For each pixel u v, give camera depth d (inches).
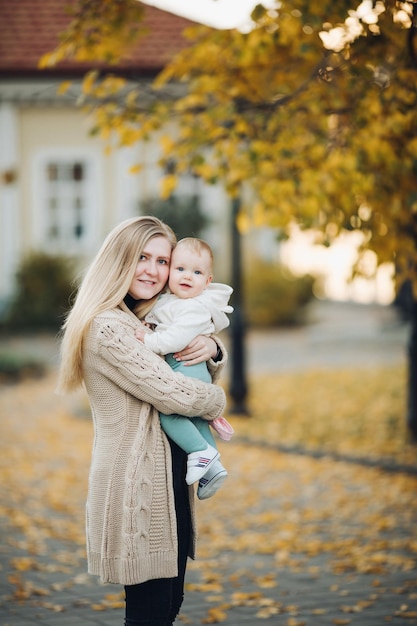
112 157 962.7
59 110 957.8
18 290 931.3
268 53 311.6
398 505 340.5
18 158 956.6
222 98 325.1
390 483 377.1
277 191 303.7
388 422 487.5
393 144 285.0
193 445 154.6
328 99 300.2
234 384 534.3
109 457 153.0
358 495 358.0
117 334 152.6
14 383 684.7
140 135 318.7
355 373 656.4
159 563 150.9
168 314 158.2
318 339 855.1
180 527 156.1
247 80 325.4
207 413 157.0
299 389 601.0
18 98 924.0
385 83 284.8
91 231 970.1
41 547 283.4
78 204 971.9
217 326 161.6
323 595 237.9
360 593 238.8
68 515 327.9
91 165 964.0
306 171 303.0
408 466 400.5
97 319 154.3
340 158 298.5
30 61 754.8
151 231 159.3
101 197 966.4
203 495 159.3
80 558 272.7
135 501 150.0
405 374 636.1
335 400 558.9
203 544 291.7
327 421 504.1
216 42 309.4
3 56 760.3
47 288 925.8
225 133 308.8
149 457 152.2
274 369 697.0
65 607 225.9
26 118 954.1
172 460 156.9
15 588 240.8
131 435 153.3
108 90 321.7
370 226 305.6
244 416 526.0
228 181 317.1
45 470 405.7
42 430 507.5
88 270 161.6
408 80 271.6
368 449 437.7
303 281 1018.1
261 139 309.7
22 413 563.8
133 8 293.7
